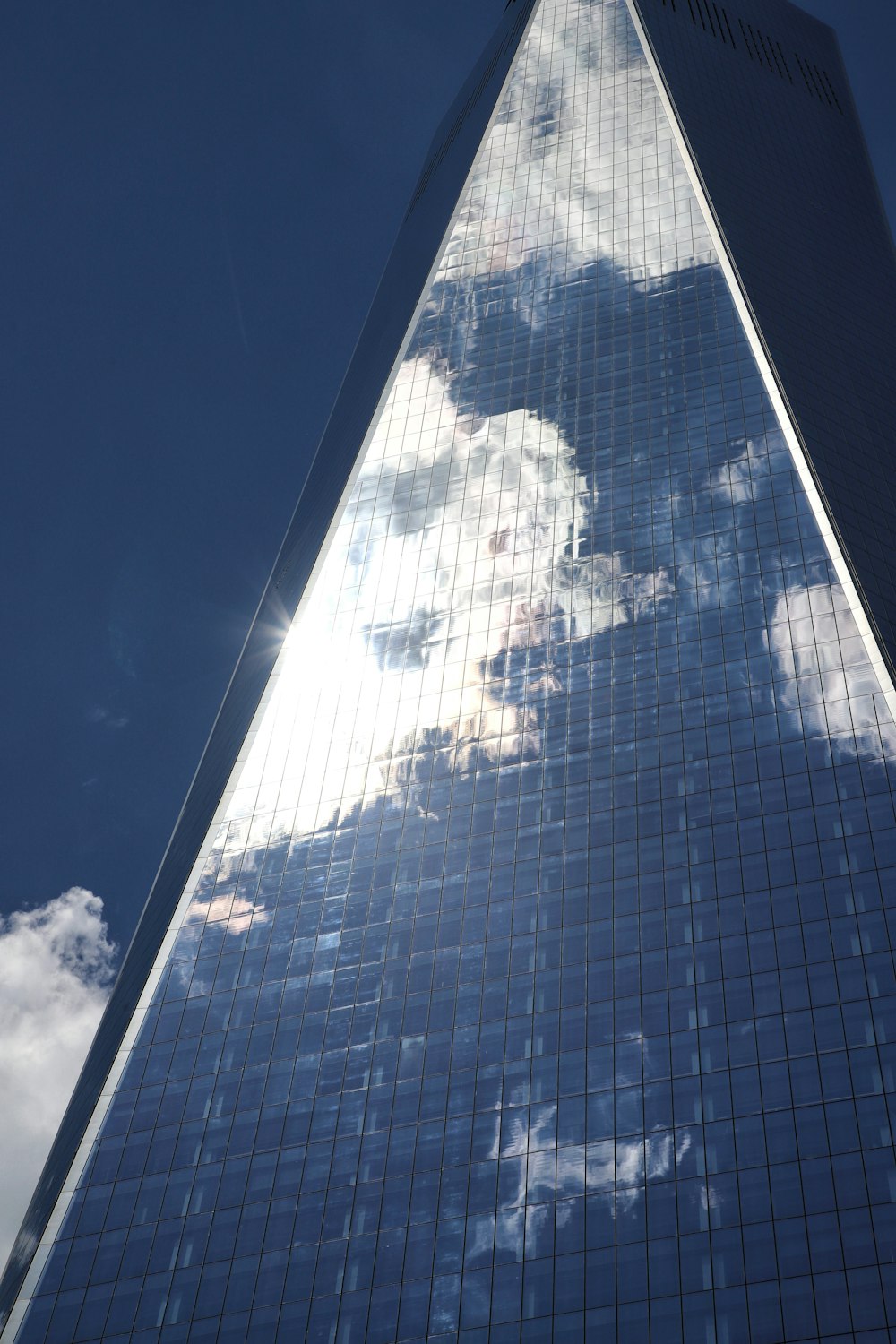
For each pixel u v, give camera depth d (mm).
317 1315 97750
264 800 139000
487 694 139500
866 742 117375
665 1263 91562
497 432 168875
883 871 107750
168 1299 102062
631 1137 99188
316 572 160750
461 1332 93500
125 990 142625
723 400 158375
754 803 116875
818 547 137125
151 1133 113000
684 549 143625
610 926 113375
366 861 128750
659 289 178000
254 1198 106188
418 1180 102938
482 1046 109750
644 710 129750
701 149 196250
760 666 128250
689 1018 104438
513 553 153750
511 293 188250
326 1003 118125
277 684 150375
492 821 126875
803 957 104562
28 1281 105562
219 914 129250
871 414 160875
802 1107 95812
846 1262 87375
